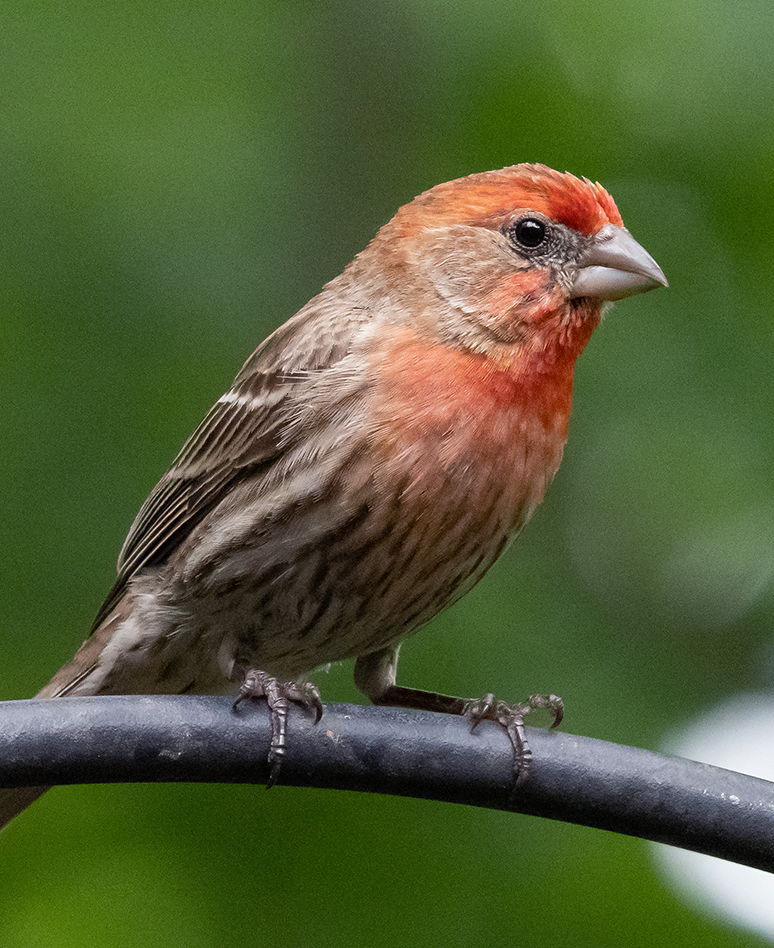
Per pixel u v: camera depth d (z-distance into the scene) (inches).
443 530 331.6
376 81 477.7
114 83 453.7
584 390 458.9
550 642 440.8
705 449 450.0
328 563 337.1
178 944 390.9
